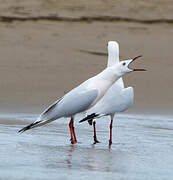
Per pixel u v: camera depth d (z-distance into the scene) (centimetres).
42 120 1273
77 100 1284
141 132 1435
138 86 2067
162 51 2478
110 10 2792
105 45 2498
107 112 1302
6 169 995
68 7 2775
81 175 971
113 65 1349
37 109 1792
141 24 2727
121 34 2634
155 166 1060
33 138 1310
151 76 2184
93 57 2377
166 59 2388
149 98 1944
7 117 1630
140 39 2602
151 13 2805
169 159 1123
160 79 2156
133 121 1605
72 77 2150
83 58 2356
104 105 1301
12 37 2498
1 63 2239
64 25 2655
